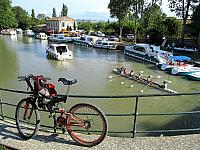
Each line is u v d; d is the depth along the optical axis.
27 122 5.95
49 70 34.00
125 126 14.90
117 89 24.86
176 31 54.56
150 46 40.41
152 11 55.41
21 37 93.06
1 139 5.70
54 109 5.62
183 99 20.86
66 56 41.81
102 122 5.53
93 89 24.66
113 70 33.09
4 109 16.98
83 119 5.63
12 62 39.88
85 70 33.84
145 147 5.28
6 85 25.64
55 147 5.33
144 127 15.03
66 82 5.44
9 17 106.69
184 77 29.89
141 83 26.80
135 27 59.03
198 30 42.94
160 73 31.95
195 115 16.83
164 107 18.97
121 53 48.81
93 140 5.48
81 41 63.22
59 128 5.97
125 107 18.64
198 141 5.48
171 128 14.93
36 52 51.06
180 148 5.22
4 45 64.44
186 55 40.41
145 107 18.88
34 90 5.70
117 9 60.06
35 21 147.25
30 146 5.38
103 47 55.06
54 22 113.12
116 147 5.30
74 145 5.42
